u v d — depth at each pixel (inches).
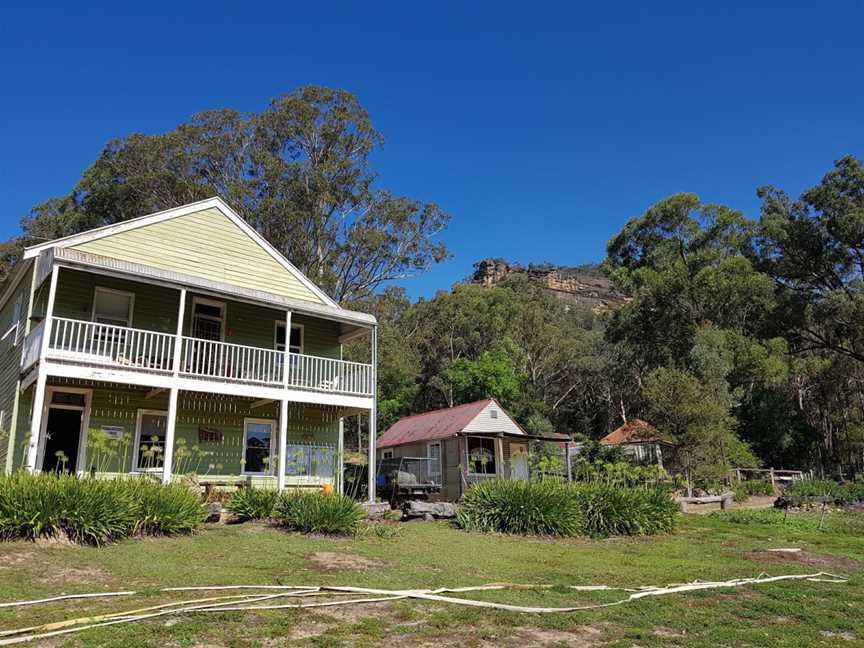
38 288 577.6
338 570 339.3
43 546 337.4
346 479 810.8
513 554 437.1
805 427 1617.9
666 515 604.7
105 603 245.8
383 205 1363.2
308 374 657.6
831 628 269.4
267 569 331.0
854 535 624.7
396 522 590.6
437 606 270.7
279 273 727.7
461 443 940.0
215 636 211.9
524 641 228.2
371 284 1409.9
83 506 362.0
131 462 593.9
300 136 1363.2
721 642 240.2
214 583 290.2
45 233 1302.9
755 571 402.0
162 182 1238.9
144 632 209.6
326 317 661.3
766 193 1855.3
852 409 1696.6
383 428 1768.0
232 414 665.0
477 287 2442.2
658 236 2036.2
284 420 605.0
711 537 573.9
